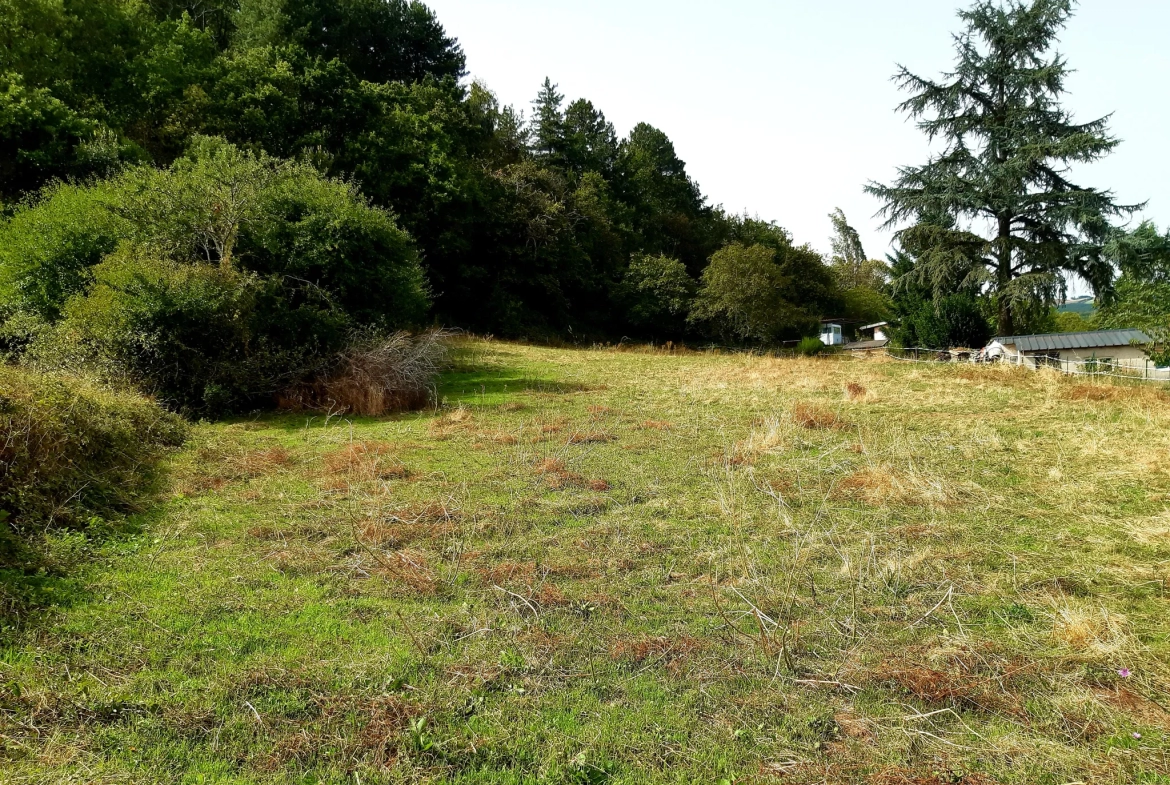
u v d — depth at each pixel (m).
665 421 11.62
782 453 9.27
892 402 13.59
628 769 3.19
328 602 4.84
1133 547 5.96
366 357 13.69
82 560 5.34
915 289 32.59
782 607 4.86
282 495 7.32
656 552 5.88
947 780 3.13
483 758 3.24
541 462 8.80
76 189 14.77
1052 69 29.00
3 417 6.25
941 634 4.51
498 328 35.16
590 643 4.34
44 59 22.28
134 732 3.31
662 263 43.34
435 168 32.94
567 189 44.97
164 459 8.51
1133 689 3.85
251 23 34.59
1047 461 8.73
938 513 6.90
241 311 12.63
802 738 3.46
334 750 3.23
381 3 41.50
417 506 6.93
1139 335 24.08
